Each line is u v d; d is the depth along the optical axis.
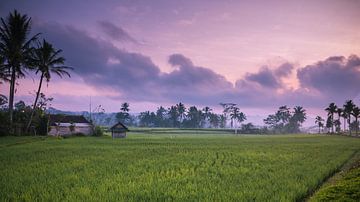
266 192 16.75
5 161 28.97
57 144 51.41
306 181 19.73
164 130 155.88
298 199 16.23
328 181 21.53
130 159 31.53
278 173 23.34
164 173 23.05
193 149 45.25
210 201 14.85
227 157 34.50
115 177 21.16
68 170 24.14
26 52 65.75
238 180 20.52
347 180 17.67
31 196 15.77
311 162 30.06
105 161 29.66
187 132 145.75
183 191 16.94
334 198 13.60
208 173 23.30
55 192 16.62
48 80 70.62
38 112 75.69
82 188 17.22
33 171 23.39
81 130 84.75
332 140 80.06
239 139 83.12
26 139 59.53
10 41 63.72
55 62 70.50
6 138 61.06
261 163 29.56
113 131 84.25
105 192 16.61
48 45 70.56
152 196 15.97
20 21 64.06
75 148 43.94
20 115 73.38
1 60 63.12
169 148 46.47
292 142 68.56
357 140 80.69
